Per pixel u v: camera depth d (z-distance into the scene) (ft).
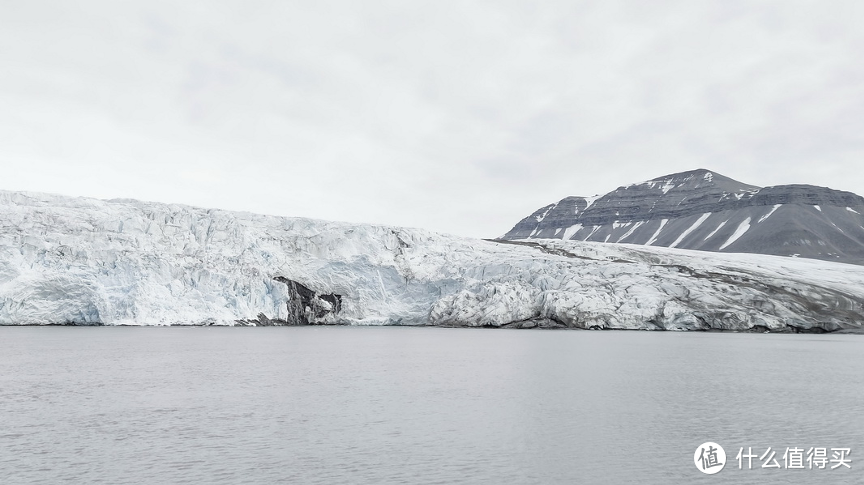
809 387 162.20
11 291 352.49
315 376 180.86
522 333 410.31
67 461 91.61
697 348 287.48
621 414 125.59
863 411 129.29
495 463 91.40
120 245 387.14
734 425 115.96
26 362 208.95
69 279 360.28
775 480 85.66
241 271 412.77
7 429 110.52
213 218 446.60
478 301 435.12
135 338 325.01
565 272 443.32
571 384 165.78
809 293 442.09
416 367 204.33
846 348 297.74
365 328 468.34
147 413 124.67
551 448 99.30
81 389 154.20
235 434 107.45
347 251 485.56
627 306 406.21
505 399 142.20
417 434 107.96
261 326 421.59
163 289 375.66
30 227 380.58
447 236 548.31
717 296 419.95
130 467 88.84
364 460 92.58
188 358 227.61
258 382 167.63
